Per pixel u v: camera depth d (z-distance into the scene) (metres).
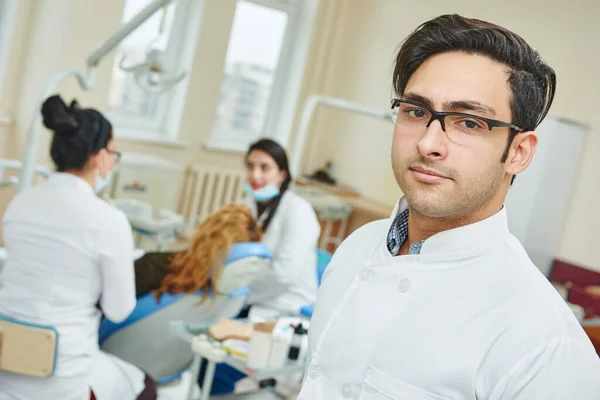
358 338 0.88
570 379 0.73
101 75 4.74
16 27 4.45
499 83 0.80
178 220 4.07
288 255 3.05
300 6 6.32
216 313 2.48
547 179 4.82
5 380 1.97
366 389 0.85
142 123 5.50
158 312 2.41
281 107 6.48
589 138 5.01
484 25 0.82
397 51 0.92
